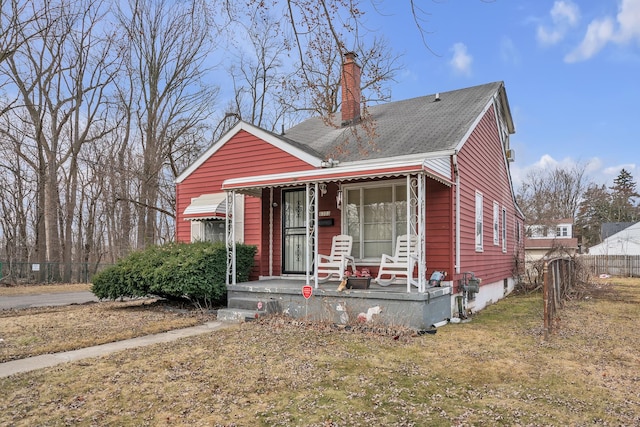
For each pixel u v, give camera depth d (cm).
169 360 595
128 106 2530
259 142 1173
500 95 1493
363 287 875
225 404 443
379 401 450
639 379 532
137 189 2678
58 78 2384
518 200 4869
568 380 526
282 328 800
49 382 507
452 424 396
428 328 791
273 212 1165
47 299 1464
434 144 1006
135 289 1046
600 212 5206
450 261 940
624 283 2008
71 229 2516
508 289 1633
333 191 1094
